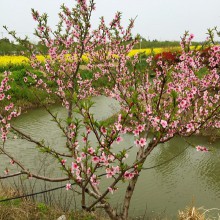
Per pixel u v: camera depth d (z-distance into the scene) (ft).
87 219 20.45
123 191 26.84
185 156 34.81
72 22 20.45
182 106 12.32
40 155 33.94
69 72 24.63
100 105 62.44
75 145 12.69
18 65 89.51
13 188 25.12
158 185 28.25
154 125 12.87
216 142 38.09
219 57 16.71
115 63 24.67
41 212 20.56
